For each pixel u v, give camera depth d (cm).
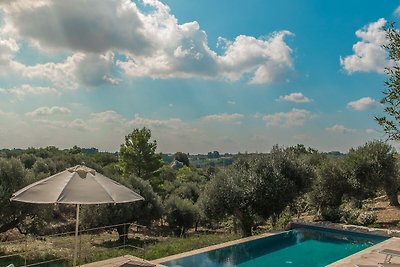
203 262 1382
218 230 3266
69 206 3453
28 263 1409
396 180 2492
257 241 1717
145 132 4359
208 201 2009
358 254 1352
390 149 2473
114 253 1452
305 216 2717
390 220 2219
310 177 2122
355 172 2480
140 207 2558
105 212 2361
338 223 2131
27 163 4441
